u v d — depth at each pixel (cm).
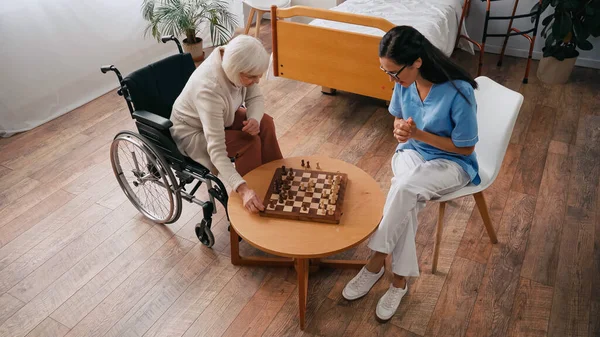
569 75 349
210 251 213
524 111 313
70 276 202
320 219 166
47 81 316
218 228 225
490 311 184
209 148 180
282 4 407
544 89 342
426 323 181
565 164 262
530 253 208
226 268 205
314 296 192
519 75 365
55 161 274
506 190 244
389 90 277
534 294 190
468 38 363
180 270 204
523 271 200
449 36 335
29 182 257
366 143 285
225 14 395
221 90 178
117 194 249
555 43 339
